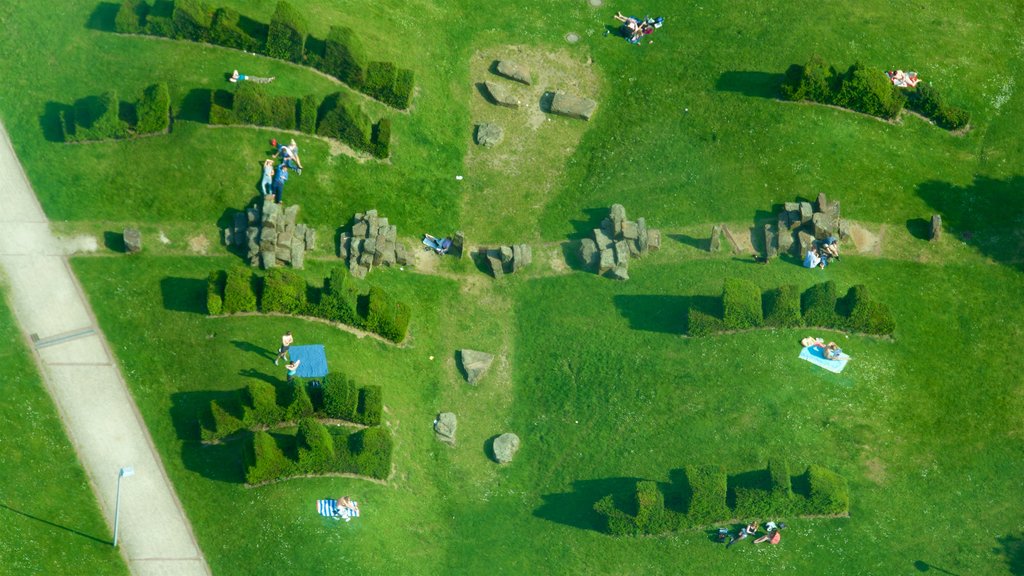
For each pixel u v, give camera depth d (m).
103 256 65.88
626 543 62.62
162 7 71.00
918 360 69.00
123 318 64.12
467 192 73.88
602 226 72.69
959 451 66.38
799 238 71.94
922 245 73.75
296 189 69.62
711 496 61.78
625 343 68.94
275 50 71.75
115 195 67.44
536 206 74.06
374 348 66.69
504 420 66.94
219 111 69.00
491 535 63.03
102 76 69.62
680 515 62.06
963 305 71.62
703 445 65.31
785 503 62.41
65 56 69.94
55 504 59.09
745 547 62.25
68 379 62.19
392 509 61.97
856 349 68.62
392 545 60.97
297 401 61.16
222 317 64.75
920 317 70.69
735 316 67.81
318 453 60.28
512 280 71.38
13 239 65.56
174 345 63.62
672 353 68.38
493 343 69.19
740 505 62.16
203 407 61.75
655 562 62.09
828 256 71.81
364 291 68.19
